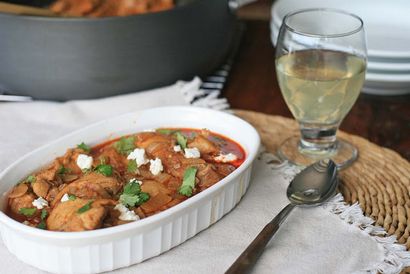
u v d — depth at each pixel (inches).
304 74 27.3
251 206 25.5
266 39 39.0
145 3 35.4
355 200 26.3
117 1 35.8
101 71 31.0
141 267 22.6
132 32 30.5
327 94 27.2
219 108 31.3
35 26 29.9
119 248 22.0
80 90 31.6
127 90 32.1
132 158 25.2
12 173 24.4
